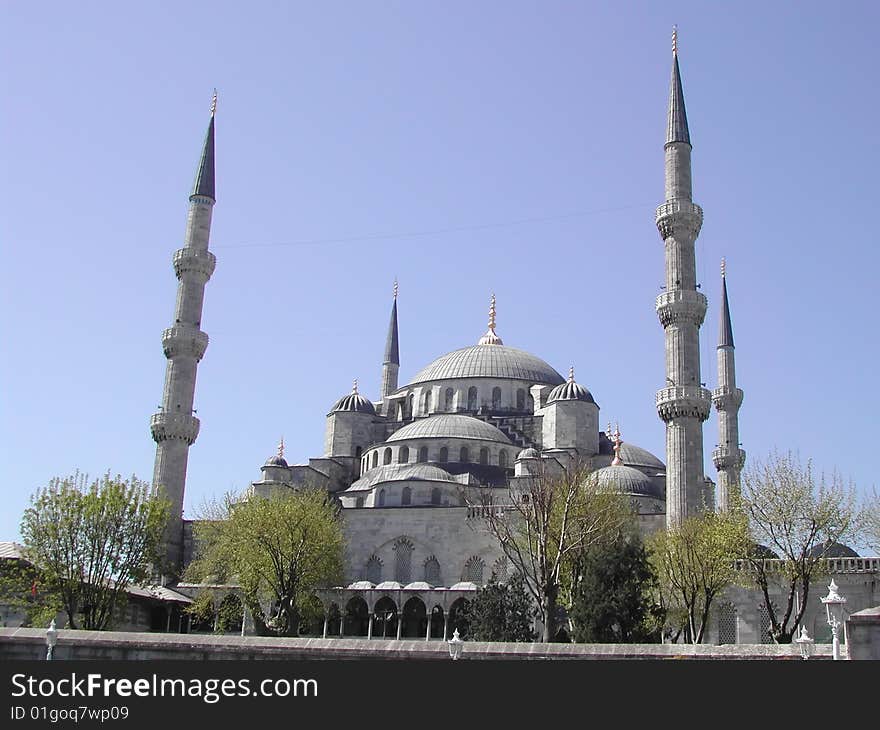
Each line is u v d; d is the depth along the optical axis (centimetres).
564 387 10762
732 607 7375
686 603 6494
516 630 6562
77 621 6694
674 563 6762
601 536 6581
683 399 8094
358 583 8838
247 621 8444
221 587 8538
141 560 7000
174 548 9400
